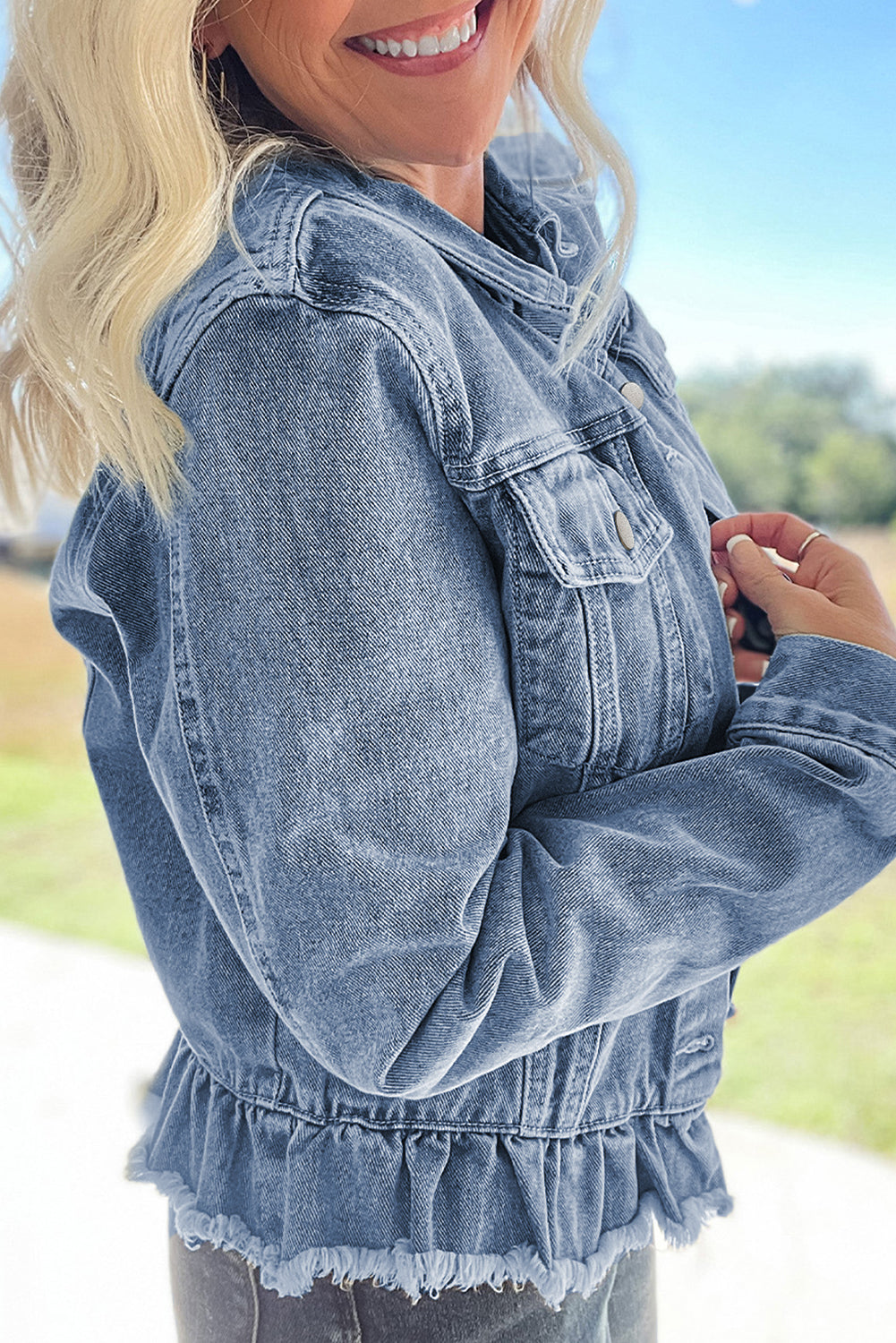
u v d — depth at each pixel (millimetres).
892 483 10961
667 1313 2328
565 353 769
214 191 633
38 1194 2818
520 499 648
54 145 676
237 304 612
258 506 608
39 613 8781
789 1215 2662
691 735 741
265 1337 790
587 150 842
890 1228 2605
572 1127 758
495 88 731
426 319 630
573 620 667
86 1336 2348
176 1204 816
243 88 766
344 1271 733
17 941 4410
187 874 817
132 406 625
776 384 11406
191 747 645
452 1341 754
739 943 712
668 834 679
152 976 3986
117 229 636
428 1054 631
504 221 912
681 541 776
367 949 621
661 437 890
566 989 640
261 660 614
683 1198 841
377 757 607
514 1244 743
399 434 618
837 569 820
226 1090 797
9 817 6656
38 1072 3311
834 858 711
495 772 630
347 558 600
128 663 731
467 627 629
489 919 644
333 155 753
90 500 736
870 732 706
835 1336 2225
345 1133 741
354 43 691
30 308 669
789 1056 3906
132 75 606
